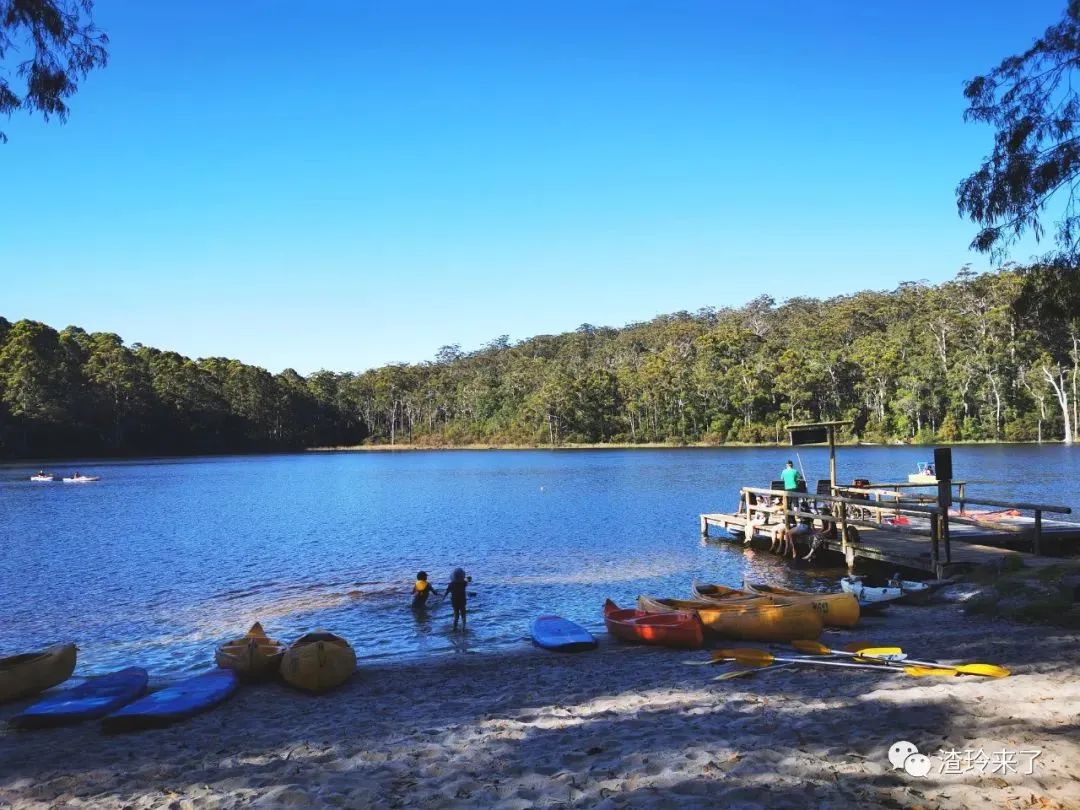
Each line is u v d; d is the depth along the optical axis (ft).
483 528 92.63
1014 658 30.04
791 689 27.61
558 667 35.45
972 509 92.58
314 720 27.58
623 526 92.32
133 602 54.70
